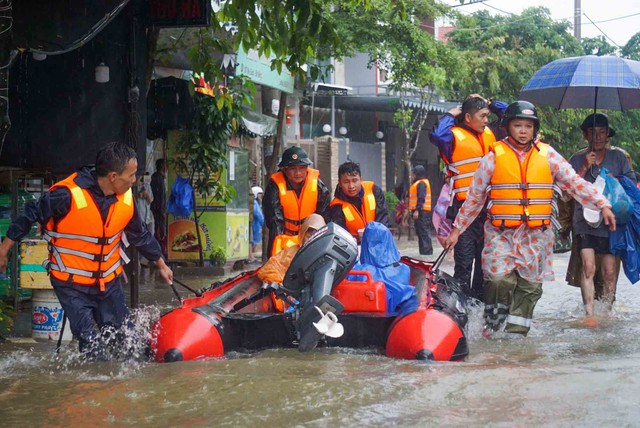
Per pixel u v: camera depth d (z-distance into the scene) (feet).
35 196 32.65
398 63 76.64
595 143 30.86
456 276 29.35
